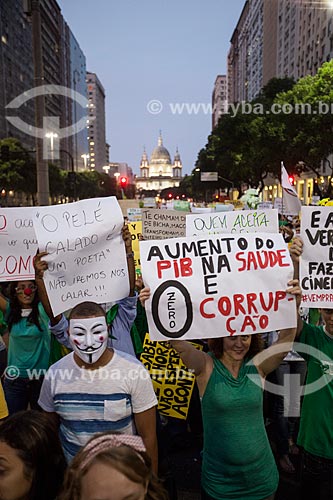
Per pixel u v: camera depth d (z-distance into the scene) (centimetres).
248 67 9331
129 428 226
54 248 273
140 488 138
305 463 261
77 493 138
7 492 170
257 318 242
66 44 9350
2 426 180
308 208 275
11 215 340
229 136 2944
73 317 220
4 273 341
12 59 7400
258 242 251
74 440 222
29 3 1273
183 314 242
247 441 223
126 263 286
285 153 2414
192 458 362
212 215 314
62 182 4769
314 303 272
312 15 4159
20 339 353
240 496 226
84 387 219
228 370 234
